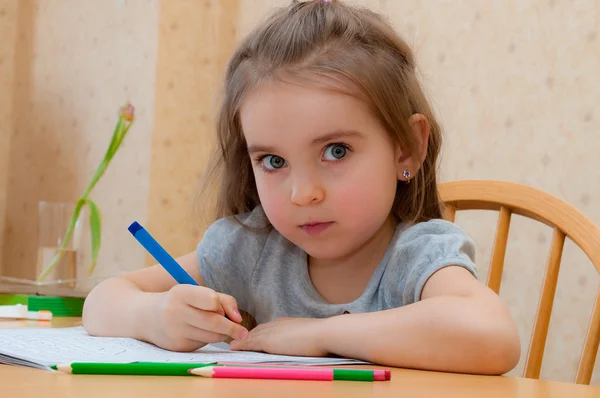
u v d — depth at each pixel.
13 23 2.76
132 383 0.48
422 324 0.71
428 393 0.50
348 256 1.01
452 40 1.92
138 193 2.35
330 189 0.85
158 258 0.82
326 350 0.76
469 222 1.87
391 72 0.93
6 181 2.76
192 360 0.64
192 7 2.40
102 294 0.92
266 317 1.07
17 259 2.70
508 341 0.69
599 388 0.58
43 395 0.42
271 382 0.52
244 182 1.10
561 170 1.69
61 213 1.75
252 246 1.09
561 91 1.71
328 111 0.83
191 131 2.39
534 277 1.73
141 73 2.38
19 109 2.76
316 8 0.95
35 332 0.85
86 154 2.53
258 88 0.85
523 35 1.78
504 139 1.80
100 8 2.54
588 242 1.12
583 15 1.68
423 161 1.01
